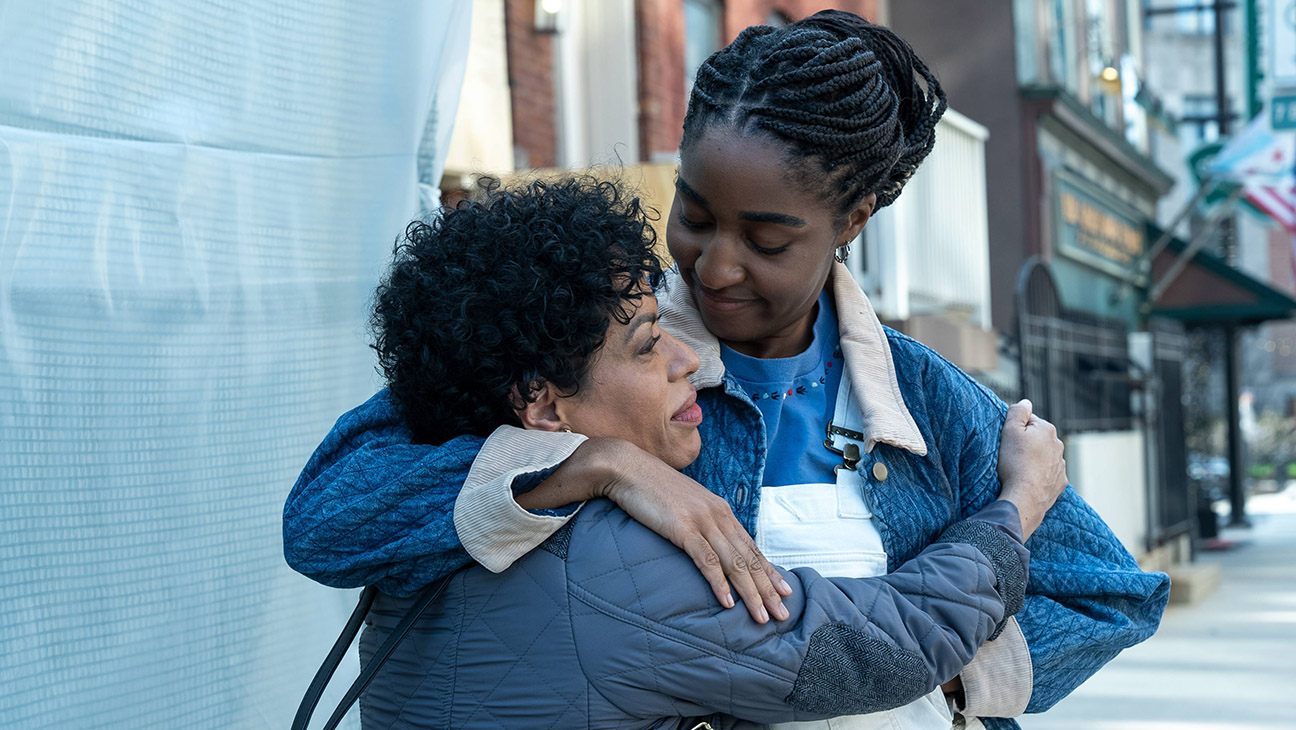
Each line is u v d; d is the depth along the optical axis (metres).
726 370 1.51
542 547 1.29
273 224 1.97
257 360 1.95
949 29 11.94
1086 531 1.62
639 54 6.97
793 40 1.34
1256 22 12.92
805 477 1.47
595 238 1.32
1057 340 8.64
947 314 8.34
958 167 8.73
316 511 1.32
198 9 1.87
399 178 2.14
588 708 1.26
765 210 1.32
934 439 1.53
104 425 1.74
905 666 1.30
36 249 1.66
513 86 6.21
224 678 1.88
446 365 1.32
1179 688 6.65
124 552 1.75
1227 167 13.21
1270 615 9.37
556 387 1.32
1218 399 27.77
